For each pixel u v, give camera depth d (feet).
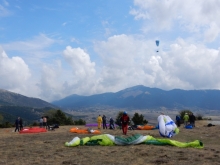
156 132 95.66
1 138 75.51
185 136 80.02
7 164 38.83
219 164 38.40
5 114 439.22
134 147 54.19
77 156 44.60
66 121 189.37
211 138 75.10
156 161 40.06
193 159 41.75
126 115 84.69
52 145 57.31
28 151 49.80
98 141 57.00
